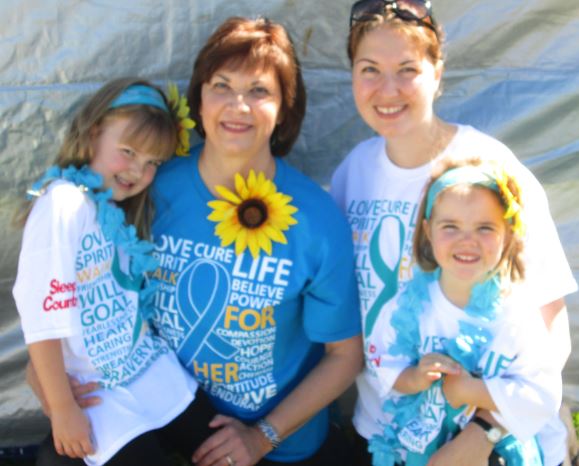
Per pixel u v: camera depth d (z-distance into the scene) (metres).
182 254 2.02
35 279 1.82
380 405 2.11
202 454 1.99
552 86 2.40
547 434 1.98
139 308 2.03
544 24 2.34
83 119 1.96
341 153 2.46
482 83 2.40
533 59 2.38
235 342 2.02
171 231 2.04
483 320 1.84
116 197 1.99
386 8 1.89
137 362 2.00
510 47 2.37
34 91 2.27
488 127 2.42
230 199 1.99
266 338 2.03
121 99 1.95
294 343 2.12
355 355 2.11
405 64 1.91
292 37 2.32
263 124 1.96
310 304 2.05
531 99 2.41
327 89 2.39
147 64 2.29
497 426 1.84
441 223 1.82
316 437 2.20
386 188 2.06
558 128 2.43
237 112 1.91
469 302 1.86
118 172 1.96
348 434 2.56
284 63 1.97
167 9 2.25
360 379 2.16
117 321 1.96
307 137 2.43
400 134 1.97
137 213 2.05
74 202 1.87
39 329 1.81
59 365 1.85
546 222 1.94
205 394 2.10
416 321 1.91
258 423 2.05
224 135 1.94
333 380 2.08
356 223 2.11
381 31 1.91
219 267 2.00
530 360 1.81
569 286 1.93
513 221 1.81
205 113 1.96
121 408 1.92
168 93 2.29
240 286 1.99
